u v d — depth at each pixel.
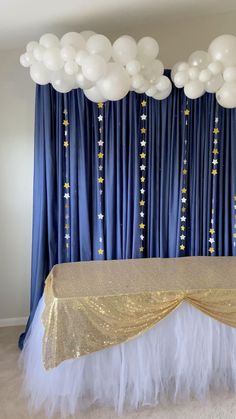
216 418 1.87
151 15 2.41
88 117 2.52
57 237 2.62
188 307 2.01
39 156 2.53
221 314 2.01
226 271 2.31
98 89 2.12
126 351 1.95
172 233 2.67
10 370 2.29
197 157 2.60
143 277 2.20
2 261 2.84
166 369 2.02
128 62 2.03
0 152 2.71
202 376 2.02
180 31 2.63
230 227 2.71
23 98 2.68
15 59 2.63
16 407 1.95
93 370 1.95
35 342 2.08
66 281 2.12
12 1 1.95
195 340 2.01
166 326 2.00
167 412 1.92
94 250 2.64
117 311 1.91
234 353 2.06
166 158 2.61
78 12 2.18
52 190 2.53
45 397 1.91
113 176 2.56
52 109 2.49
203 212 2.67
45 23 2.29
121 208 2.63
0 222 2.79
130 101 2.51
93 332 1.88
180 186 2.62
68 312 1.86
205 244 2.70
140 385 1.96
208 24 2.63
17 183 2.77
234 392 2.08
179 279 2.16
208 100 2.57
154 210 2.64
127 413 1.91
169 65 2.65
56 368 1.87
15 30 2.33
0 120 2.68
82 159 2.52
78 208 2.59
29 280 2.89
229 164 2.64
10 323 2.91
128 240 2.63
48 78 2.12
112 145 2.53
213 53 2.09
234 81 2.10
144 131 2.57
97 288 2.00
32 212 2.78
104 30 2.52
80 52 1.93
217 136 2.59
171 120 2.57
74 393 1.90
